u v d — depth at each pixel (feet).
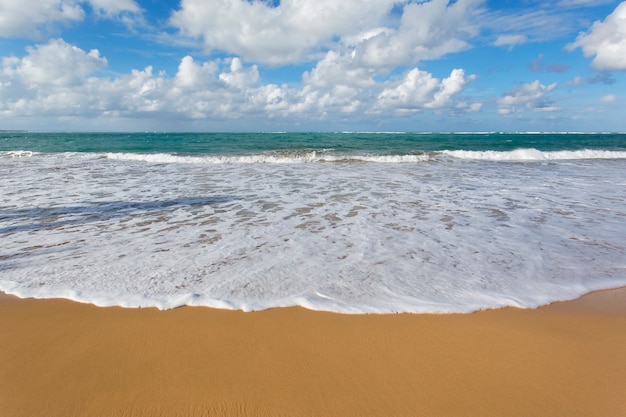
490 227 21.29
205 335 9.99
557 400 7.67
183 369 8.59
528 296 12.66
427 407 7.44
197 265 15.11
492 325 10.69
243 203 27.43
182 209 25.48
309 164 56.54
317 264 15.33
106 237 18.99
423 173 45.27
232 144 104.22
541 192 32.37
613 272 14.89
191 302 11.82
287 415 7.22
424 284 13.51
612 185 36.40
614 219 23.17
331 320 10.82
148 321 10.68
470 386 8.06
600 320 11.09
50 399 7.64
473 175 43.50
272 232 20.06
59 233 19.66
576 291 13.14
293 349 9.39
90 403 7.52
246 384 8.08
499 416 7.23
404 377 8.32
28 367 8.66
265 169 49.52
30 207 25.66
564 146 102.58
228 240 18.60
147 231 20.17
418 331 10.30
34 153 69.97
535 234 19.95
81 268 14.74
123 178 39.99
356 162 60.03
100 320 10.73
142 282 13.39
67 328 10.32
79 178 39.70
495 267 15.28
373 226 21.35
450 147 94.84
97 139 138.92
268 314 11.14
